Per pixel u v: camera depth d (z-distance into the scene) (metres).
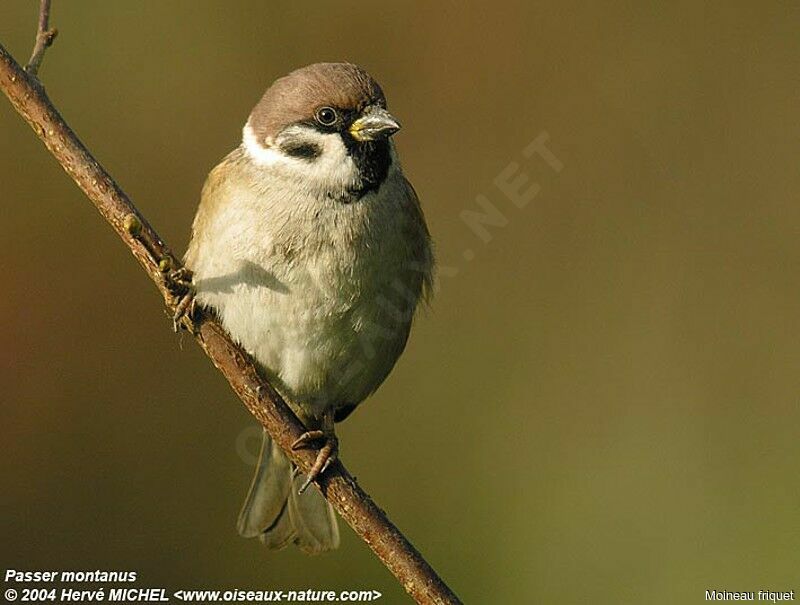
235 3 12.45
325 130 7.76
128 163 11.99
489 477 11.38
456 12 12.37
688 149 12.06
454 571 11.17
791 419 11.46
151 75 12.23
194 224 7.98
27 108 6.54
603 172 12.09
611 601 11.02
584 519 11.26
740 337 11.75
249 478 11.08
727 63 12.26
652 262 11.91
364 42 12.36
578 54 12.29
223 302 7.60
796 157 12.01
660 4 12.37
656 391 11.58
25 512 10.74
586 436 11.54
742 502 11.23
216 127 12.20
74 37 12.16
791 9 12.28
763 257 11.91
